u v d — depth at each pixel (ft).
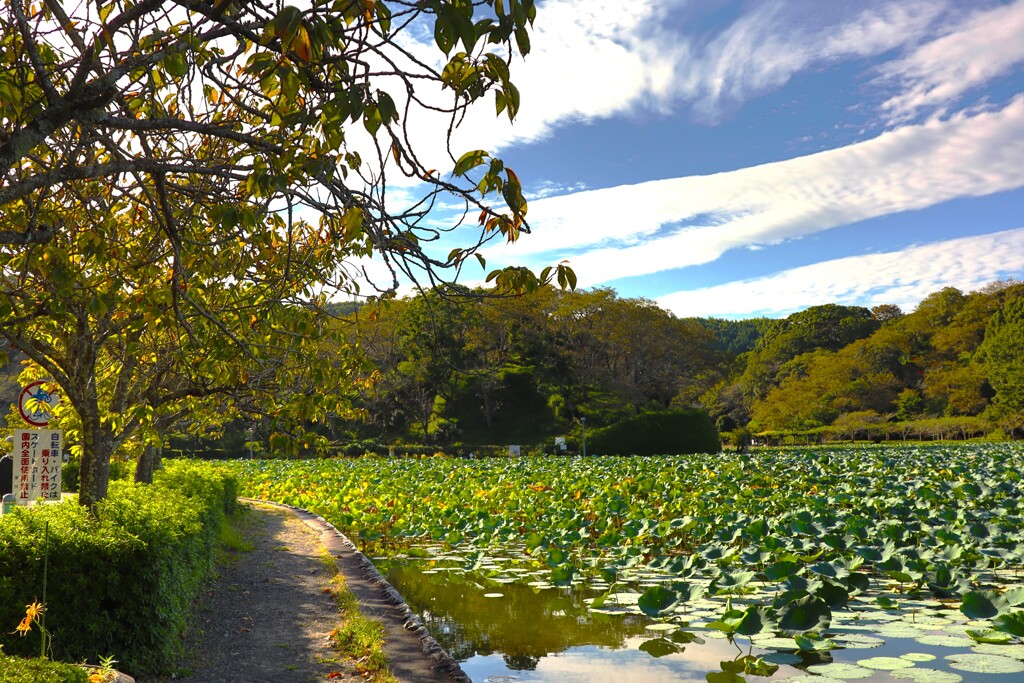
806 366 258.57
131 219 19.26
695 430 155.12
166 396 23.54
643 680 18.63
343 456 151.64
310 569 33.24
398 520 47.39
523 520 46.57
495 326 196.03
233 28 9.07
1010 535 30.96
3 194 8.65
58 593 17.13
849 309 293.84
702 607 24.98
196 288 17.02
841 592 22.61
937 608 23.41
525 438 190.08
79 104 8.72
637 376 225.97
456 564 35.73
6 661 11.27
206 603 26.30
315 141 11.14
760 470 78.43
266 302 16.01
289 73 8.89
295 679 18.26
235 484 50.34
